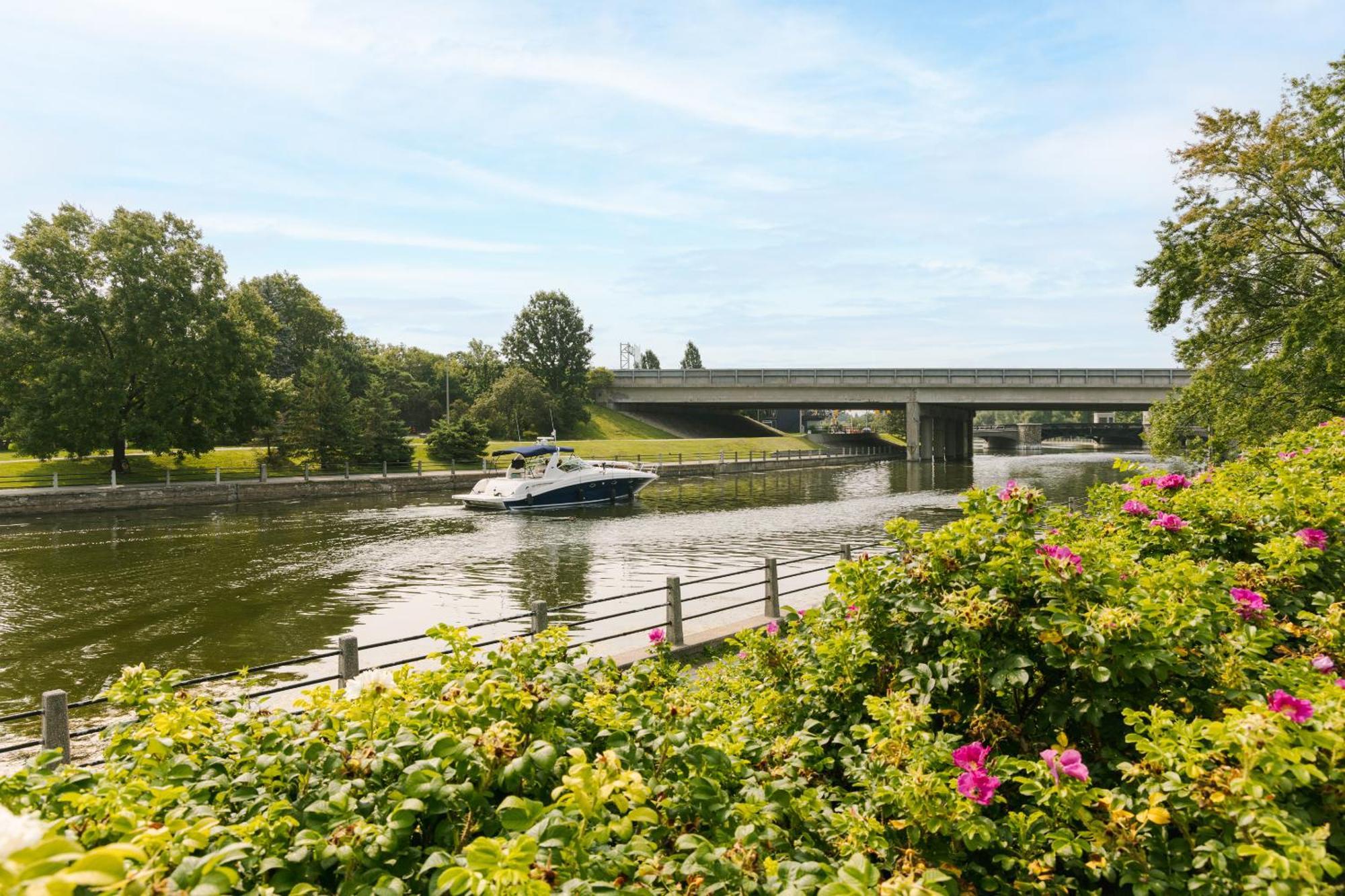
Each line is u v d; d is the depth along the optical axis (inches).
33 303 1531.7
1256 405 925.8
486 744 106.1
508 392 2957.7
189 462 1850.4
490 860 77.1
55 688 435.2
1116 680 125.6
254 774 110.7
